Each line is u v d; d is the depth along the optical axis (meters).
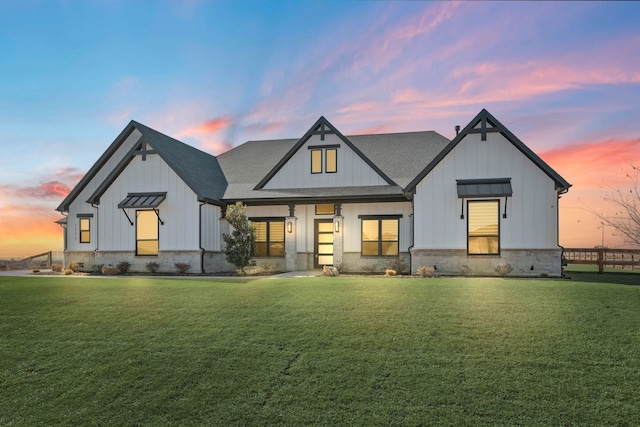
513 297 13.38
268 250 26.36
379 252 24.72
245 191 27.00
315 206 26.06
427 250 21.55
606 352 9.05
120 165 25.81
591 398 7.45
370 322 11.05
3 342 10.48
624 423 6.79
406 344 9.65
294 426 6.97
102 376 8.72
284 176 26.67
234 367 8.88
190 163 27.20
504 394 7.62
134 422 7.27
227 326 11.13
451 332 10.25
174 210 25.02
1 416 7.56
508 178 21.02
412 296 13.72
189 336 10.53
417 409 7.27
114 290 16.03
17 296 15.04
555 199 20.67
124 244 25.95
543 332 10.14
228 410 7.46
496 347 9.39
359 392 7.82
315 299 13.56
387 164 27.58
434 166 21.61
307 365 8.84
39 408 7.76
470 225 21.38
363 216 24.89
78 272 26.11
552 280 18.09
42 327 11.46
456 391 7.75
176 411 7.50
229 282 18.22
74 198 28.78
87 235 28.64
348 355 9.20
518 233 20.88
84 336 10.74
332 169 26.11
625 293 13.79
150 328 11.18
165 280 19.55
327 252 25.94
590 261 24.91
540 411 7.13
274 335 10.39
